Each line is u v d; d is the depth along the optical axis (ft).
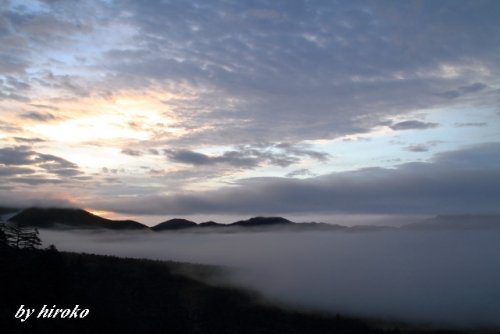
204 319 337.31
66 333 180.14
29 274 196.65
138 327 254.06
